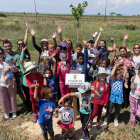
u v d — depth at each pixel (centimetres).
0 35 1780
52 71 485
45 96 352
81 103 366
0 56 452
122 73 409
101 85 396
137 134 394
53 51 529
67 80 405
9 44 479
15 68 450
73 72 425
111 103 414
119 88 409
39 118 355
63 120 369
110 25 2736
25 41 572
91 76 489
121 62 428
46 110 348
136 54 495
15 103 470
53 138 378
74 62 503
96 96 364
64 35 1806
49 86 452
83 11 980
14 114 482
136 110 406
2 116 491
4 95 452
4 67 438
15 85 463
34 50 1275
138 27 2484
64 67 457
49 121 355
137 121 427
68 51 467
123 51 485
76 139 392
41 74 460
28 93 490
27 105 503
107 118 426
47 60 513
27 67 412
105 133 408
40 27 2223
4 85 443
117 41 1575
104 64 471
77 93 375
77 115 483
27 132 420
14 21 3303
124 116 476
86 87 351
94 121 457
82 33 1847
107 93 397
